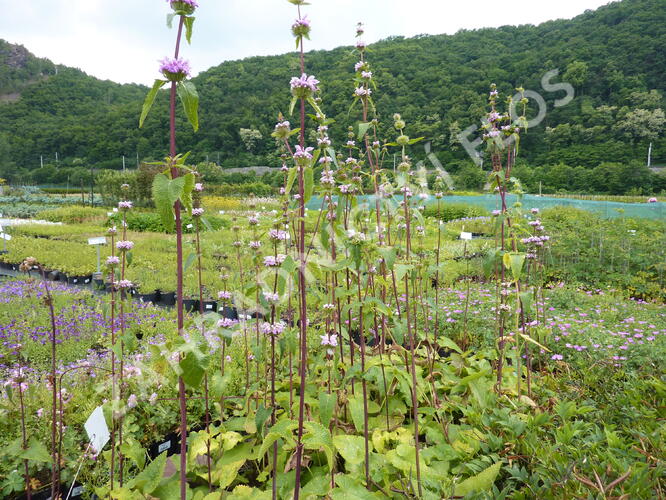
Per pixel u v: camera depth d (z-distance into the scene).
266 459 2.30
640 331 4.25
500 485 2.04
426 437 2.42
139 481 1.92
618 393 2.82
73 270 9.04
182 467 1.48
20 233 15.44
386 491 1.95
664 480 1.83
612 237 8.64
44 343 4.79
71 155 65.06
